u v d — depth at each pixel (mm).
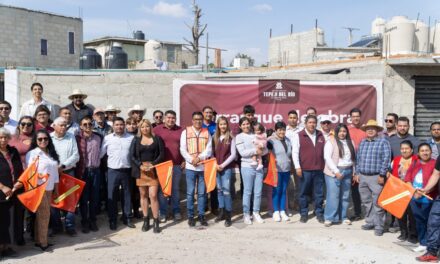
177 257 6020
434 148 6754
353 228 7441
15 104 9148
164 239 6832
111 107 8633
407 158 6715
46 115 7027
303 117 9523
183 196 9445
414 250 6289
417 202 6285
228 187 7559
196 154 7480
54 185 6586
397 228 7234
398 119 7480
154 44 27000
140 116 8336
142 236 6996
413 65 9781
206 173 7426
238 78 9719
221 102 9398
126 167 7348
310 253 6199
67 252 6250
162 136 7723
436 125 6707
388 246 6516
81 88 9383
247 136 7652
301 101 9500
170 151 7727
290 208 8867
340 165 7492
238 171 9547
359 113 8242
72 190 6754
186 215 8242
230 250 6305
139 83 9539
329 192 7543
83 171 7109
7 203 5965
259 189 7723
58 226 7039
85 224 7180
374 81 9562
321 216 7801
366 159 7152
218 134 7605
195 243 6621
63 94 9336
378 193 7062
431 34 14281
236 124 9430
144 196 7242
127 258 5980
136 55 38531
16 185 5996
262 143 7582
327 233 7137
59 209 7047
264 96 9445
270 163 7750
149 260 5902
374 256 6086
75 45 37594
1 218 5918
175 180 7801
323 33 20344
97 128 7969
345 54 18812
